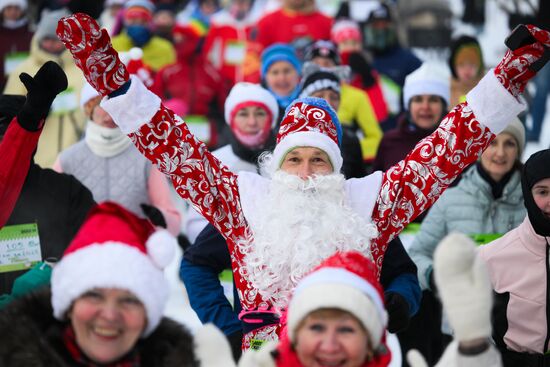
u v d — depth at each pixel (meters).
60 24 9.80
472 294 7.18
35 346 7.31
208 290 10.73
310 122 10.29
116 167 14.58
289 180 9.95
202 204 10.11
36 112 9.69
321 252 9.62
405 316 9.88
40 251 11.59
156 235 7.56
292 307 7.69
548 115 28.39
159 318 7.63
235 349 10.30
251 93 15.12
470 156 10.03
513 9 29.55
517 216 13.55
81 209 11.80
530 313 10.83
